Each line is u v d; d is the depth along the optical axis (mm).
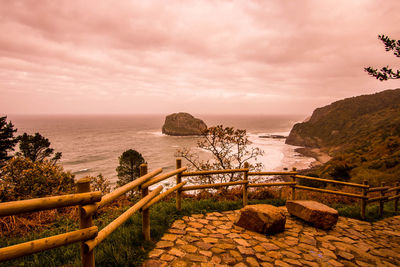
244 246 3752
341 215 6191
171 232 4148
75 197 2012
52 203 1820
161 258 3209
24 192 6016
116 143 94375
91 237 2178
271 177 39844
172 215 4973
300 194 8719
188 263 3109
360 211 6387
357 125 82938
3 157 18531
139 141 101062
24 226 4637
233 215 5348
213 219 4988
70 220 4953
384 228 5332
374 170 21984
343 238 4422
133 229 3871
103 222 4578
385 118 74375
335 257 3623
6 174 6152
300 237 4297
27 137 21469
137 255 3207
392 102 96875
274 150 76375
